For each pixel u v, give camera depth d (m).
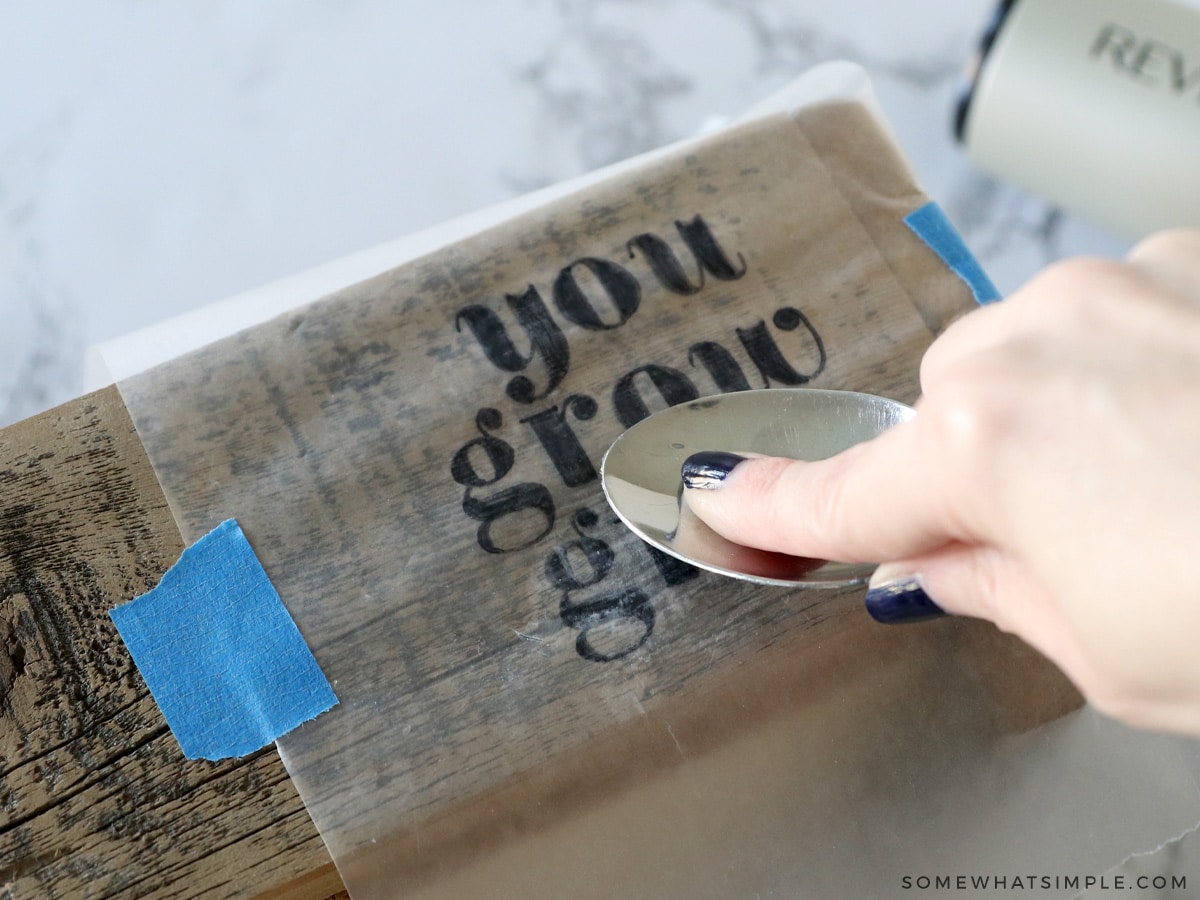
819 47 0.37
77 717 0.21
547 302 0.24
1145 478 0.13
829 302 0.25
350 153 0.35
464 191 0.35
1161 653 0.13
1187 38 0.27
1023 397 0.14
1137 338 0.14
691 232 0.25
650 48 0.37
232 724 0.21
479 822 0.20
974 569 0.16
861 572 0.20
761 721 0.21
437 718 0.21
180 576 0.22
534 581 0.22
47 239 0.34
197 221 0.35
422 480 0.23
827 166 0.26
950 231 0.26
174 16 0.36
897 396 0.24
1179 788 0.21
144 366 0.24
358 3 0.37
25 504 0.22
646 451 0.22
